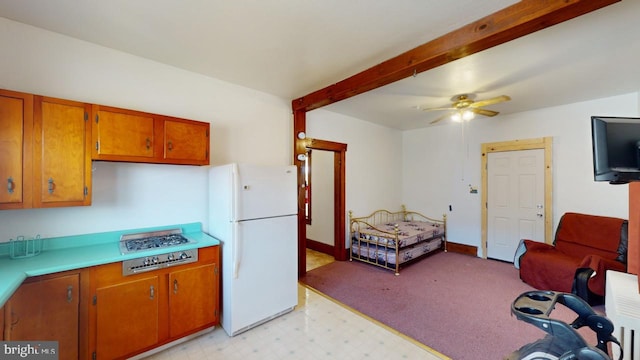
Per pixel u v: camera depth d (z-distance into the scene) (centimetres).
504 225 452
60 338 168
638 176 153
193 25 196
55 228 206
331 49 230
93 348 179
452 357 211
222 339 230
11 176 169
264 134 338
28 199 175
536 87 317
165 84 259
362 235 447
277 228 263
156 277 205
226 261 240
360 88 280
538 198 416
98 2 170
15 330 155
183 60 251
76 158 191
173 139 234
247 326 242
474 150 489
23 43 195
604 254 320
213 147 292
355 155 483
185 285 219
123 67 236
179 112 268
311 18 186
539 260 333
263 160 337
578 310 109
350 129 473
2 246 187
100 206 224
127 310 192
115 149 204
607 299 171
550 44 218
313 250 529
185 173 270
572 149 386
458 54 207
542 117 412
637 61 249
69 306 171
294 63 257
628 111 340
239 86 313
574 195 385
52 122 183
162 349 214
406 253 414
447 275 388
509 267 422
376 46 225
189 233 270
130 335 193
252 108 326
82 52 217
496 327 252
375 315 275
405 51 232
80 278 175
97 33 207
